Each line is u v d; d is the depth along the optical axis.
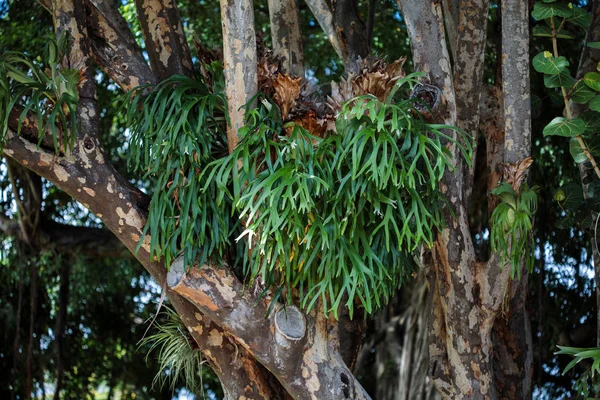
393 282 2.99
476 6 3.43
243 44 2.80
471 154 2.81
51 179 2.92
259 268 2.87
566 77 3.21
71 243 6.46
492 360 3.64
